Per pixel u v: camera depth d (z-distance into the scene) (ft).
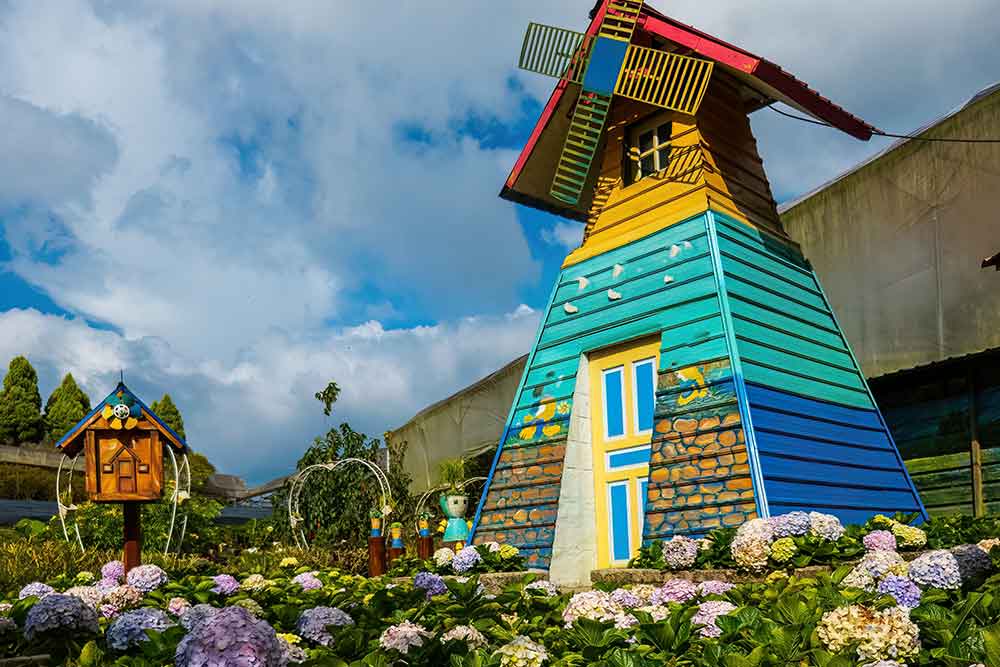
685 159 33.68
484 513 33.94
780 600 15.06
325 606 18.21
